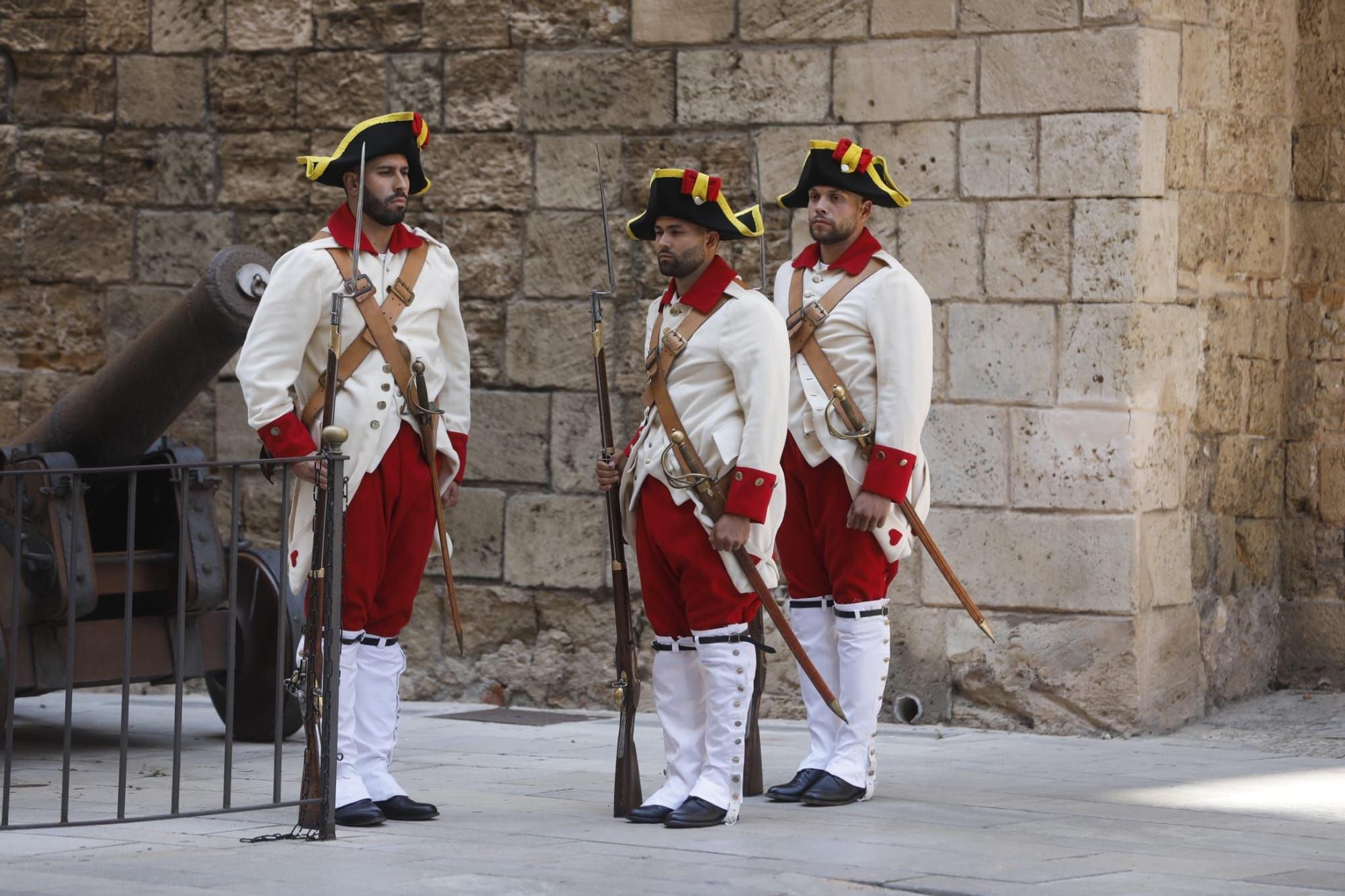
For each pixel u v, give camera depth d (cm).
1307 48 2178
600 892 1148
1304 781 1650
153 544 1856
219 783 1648
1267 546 2166
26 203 2388
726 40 2120
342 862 1250
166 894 1134
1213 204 2055
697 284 1431
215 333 1683
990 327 1988
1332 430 2166
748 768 1549
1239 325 2103
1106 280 1936
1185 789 1602
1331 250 2169
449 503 1523
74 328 2377
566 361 2189
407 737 1950
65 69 2373
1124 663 1930
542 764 1756
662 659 1448
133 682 1838
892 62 2036
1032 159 1969
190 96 2334
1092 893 1159
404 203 1458
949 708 2011
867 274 1526
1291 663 2186
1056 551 1956
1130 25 1923
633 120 2164
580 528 2178
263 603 1883
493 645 2217
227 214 2328
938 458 2009
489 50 2217
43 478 1731
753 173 2112
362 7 2267
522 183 2206
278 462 1355
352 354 1438
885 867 1237
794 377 1534
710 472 1406
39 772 1719
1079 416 1947
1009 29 1978
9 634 1639
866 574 1516
